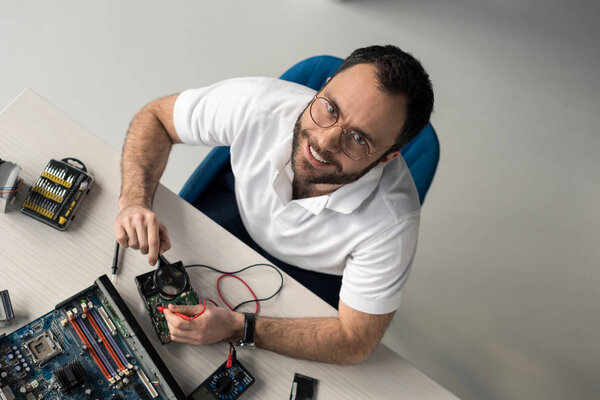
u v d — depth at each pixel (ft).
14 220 3.68
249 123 3.92
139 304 3.58
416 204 3.86
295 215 3.99
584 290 7.45
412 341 6.77
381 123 3.11
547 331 7.11
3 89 7.02
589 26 9.24
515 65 8.75
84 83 7.31
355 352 3.64
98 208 3.87
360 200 3.67
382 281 3.68
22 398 3.04
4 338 3.17
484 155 8.05
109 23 7.71
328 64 4.66
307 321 3.67
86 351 3.22
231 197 4.95
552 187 8.00
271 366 3.56
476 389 6.63
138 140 4.16
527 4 9.21
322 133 3.27
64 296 3.52
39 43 7.36
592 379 6.91
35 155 3.96
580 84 8.80
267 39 8.20
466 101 8.35
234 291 3.76
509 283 7.34
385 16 8.72
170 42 7.82
